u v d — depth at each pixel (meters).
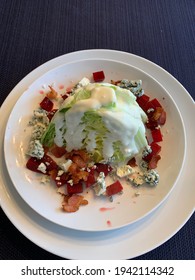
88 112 0.25
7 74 0.33
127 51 0.36
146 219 0.25
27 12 0.38
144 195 0.26
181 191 0.27
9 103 0.29
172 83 0.31
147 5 0.40
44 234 0.24
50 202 0.26
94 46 0.36
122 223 0.24
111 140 0.26
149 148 0.27
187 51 0.36
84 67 0.31
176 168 0.27
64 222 0.24
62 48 0.36
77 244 0.24
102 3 0.39
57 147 0.28
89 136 0.27
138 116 0.27
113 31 0.37
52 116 0.29
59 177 0.26
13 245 0.25
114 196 0.26
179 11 0.39
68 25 0.37
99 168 0.27
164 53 0.36
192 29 0.38
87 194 0.26
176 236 0.26
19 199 0.25
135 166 0.28
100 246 0.24
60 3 0.39
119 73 0.31
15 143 0.28
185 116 0.30
